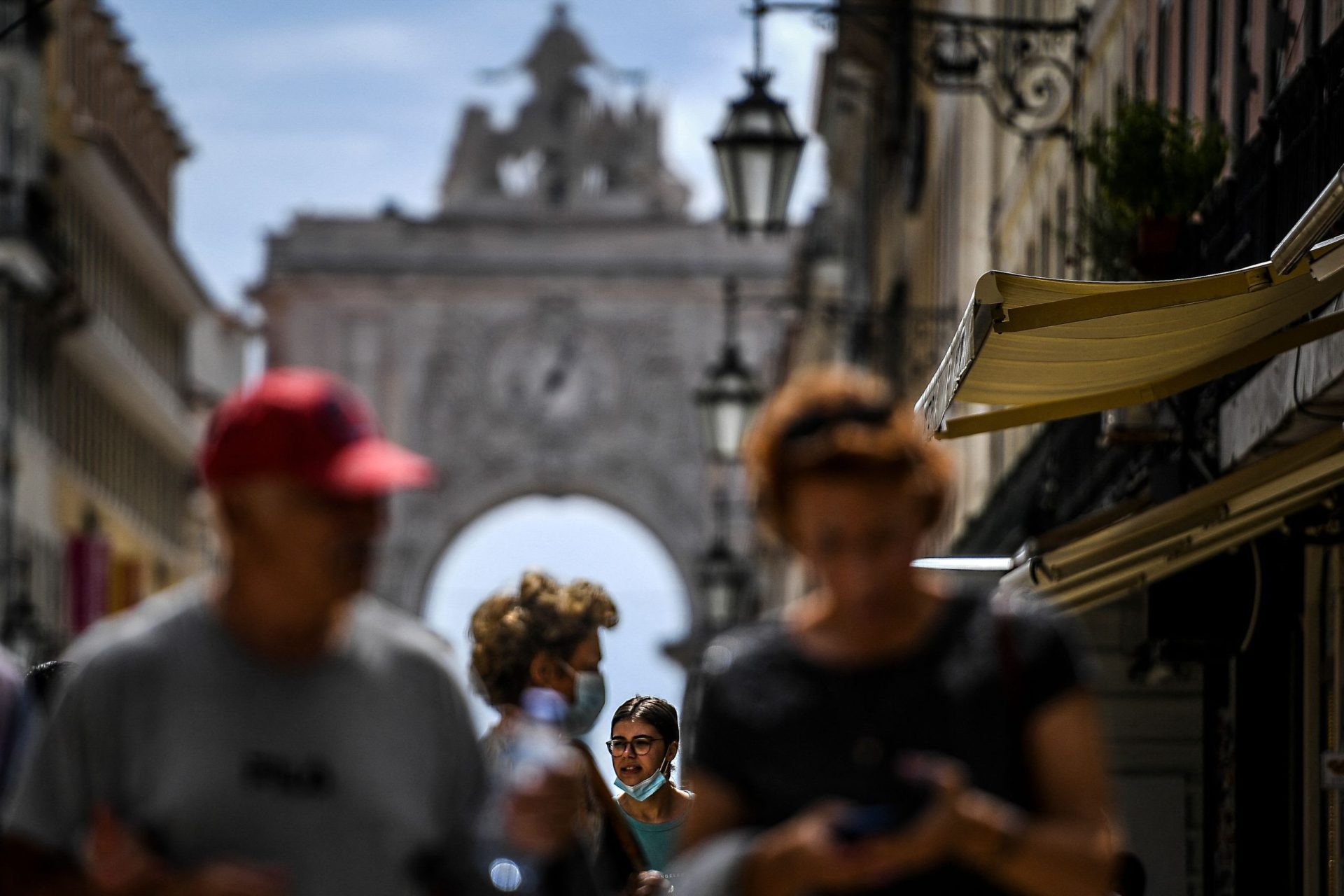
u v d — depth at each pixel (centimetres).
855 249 6931
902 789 592
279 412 609
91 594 7050
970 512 4078
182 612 621
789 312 9856
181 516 9538
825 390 601
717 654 618
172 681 611
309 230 10562
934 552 4659
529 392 10531
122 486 8181
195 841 607
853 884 571
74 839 611
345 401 623
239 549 613
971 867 588
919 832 566
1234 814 1898
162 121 8981
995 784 590
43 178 6688
